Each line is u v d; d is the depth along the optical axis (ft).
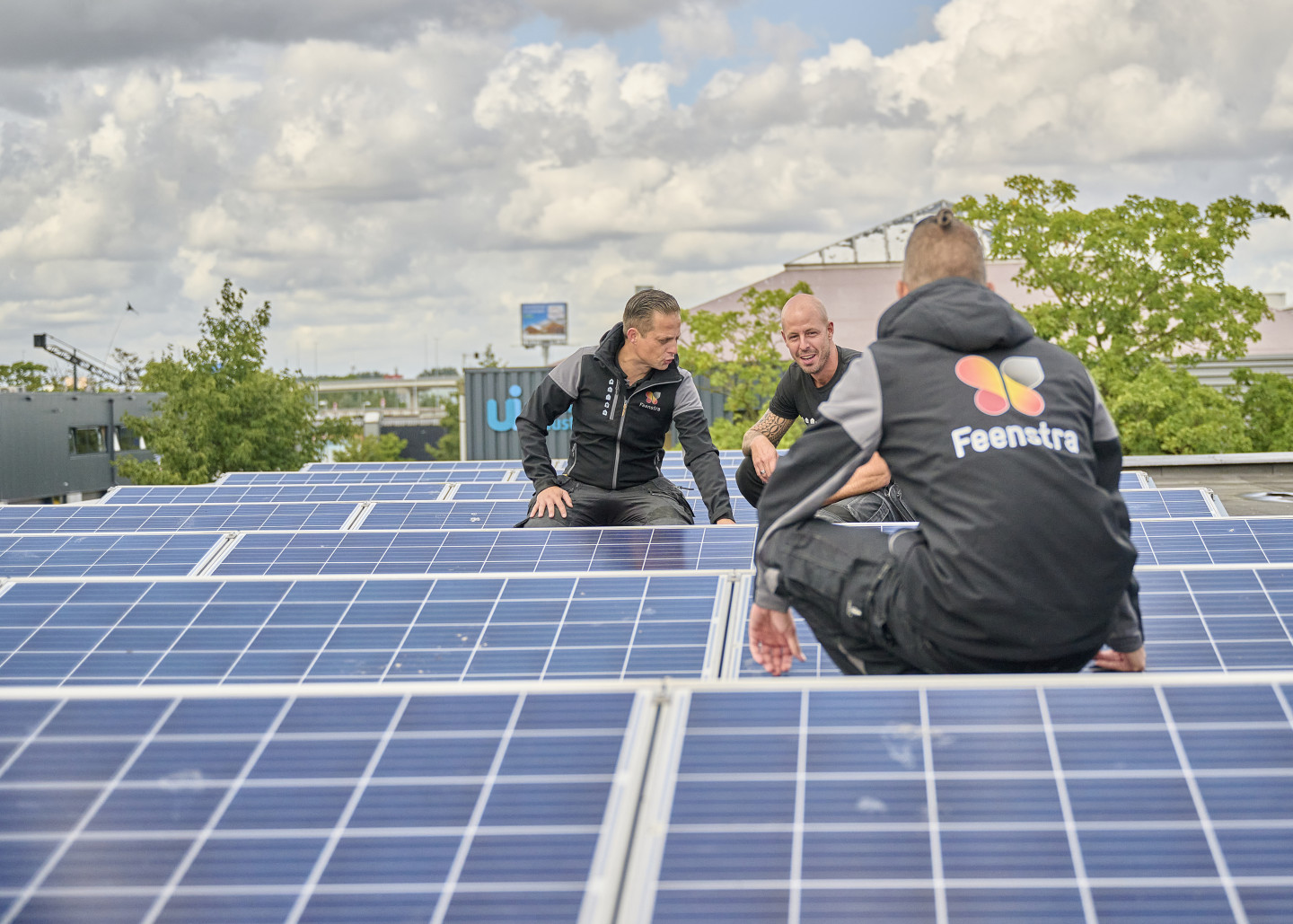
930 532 10.19
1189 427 119.03
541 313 313.12
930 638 10.19
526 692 9.20
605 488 27.99
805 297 24.81
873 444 10.72
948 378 10.42
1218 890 7.14
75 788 8.45
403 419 576.20
